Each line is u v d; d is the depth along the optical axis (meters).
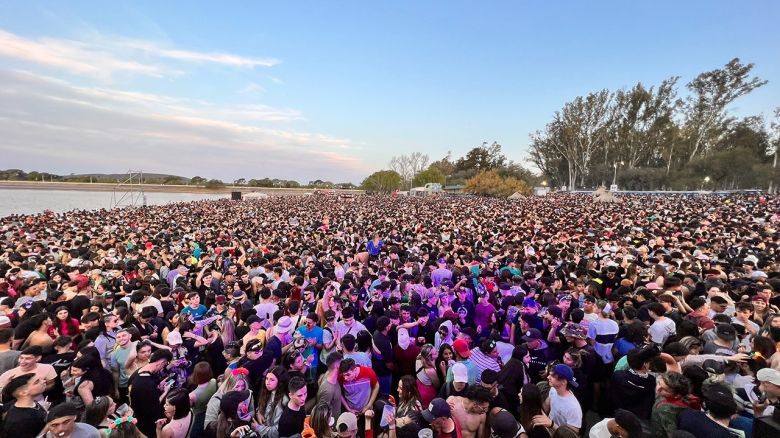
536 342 5.01
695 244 11.67
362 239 16.11
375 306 6.45
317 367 5.27
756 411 3.29
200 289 8.43
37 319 4.89
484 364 4.37
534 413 3.53
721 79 61.69
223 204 48.12
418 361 4.65
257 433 3.42
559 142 74.56
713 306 5.80
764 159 61.97
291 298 7.32
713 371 3.80
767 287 6.36
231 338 5.78
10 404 3.44
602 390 4.87
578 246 12.64
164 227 21.31
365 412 3.56
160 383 4.20
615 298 6.54
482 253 11.44
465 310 6.72
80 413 3.80
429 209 35.78
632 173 65.81
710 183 56.50
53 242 14.39
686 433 2.76
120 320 5.43
